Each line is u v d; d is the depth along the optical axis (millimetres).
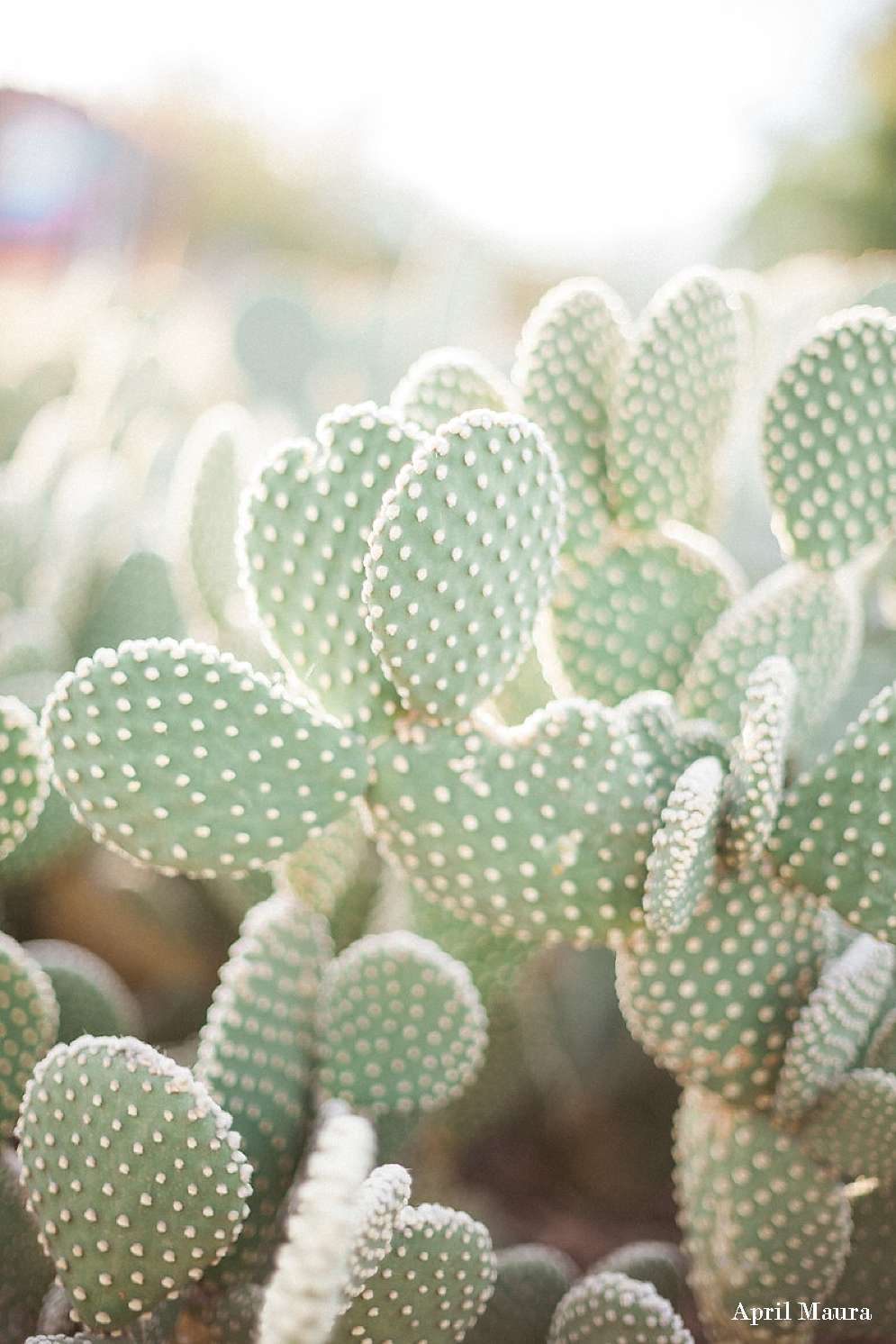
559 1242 874
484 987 795
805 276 1186
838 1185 676
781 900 655
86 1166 600
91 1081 603
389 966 703
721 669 723
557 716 643
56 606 1064
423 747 639
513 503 621
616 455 745
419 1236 617
